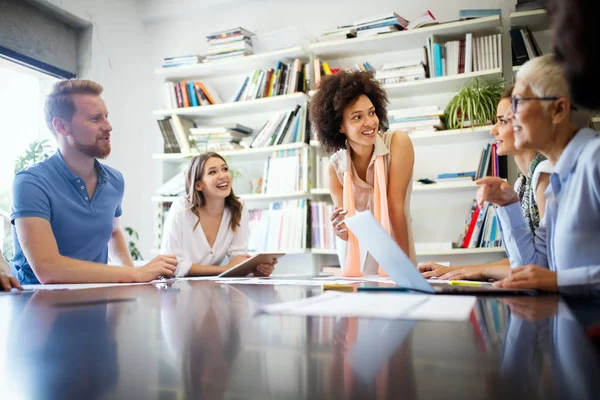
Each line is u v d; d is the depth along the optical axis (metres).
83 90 1.96
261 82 3.77
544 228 1.32
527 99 1.08
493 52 3.19
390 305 0.73
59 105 1.93
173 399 0.31
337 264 3.73
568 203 1.05
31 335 0.56
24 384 0.35
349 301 0.79
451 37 3.37
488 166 3.18
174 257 1.72
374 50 3.61
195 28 4.30
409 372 0.36
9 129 3.70
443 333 0.52
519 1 3.12
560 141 1.09
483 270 1.36
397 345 0.46
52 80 3.85
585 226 1.02
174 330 0.58
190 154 3.90
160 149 4.34
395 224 2.04
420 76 3.31
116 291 1.20
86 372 0.38
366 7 3.75
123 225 4.08
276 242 3.54
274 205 3.62
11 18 3.39
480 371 0.36
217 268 2.26
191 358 0.43
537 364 0.37
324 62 3.63
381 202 2.00
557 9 0.39
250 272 2.02
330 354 0.43
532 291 0.91
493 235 3.07
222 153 3.81
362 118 2.00
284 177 3.61
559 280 0.93
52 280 1.63
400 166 2.04
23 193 1.77
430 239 3.43
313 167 3.66
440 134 3.20
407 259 0.91
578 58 0.38
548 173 1.42
